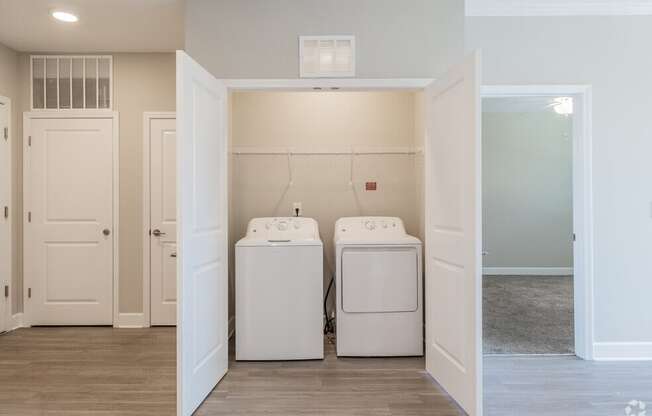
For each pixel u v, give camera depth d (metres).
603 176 3.02
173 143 3.85
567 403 2.35
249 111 3.79
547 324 3.89
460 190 2.23
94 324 3.84
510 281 5.95
